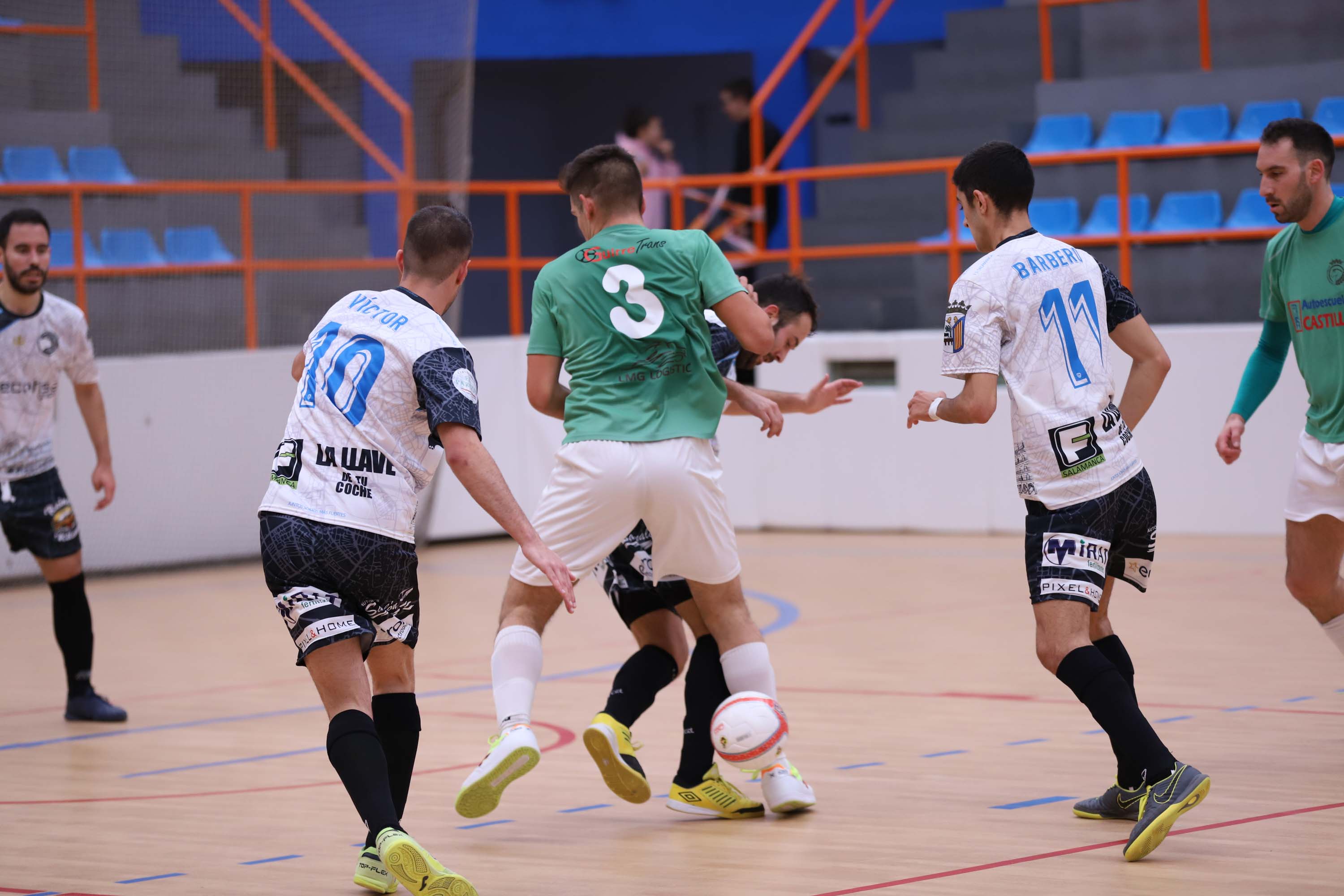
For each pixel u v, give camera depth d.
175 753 14.80
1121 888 9.37
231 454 31.45
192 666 20.14
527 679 11.29
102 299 34.75
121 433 30.03
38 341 16.56
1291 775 12.23
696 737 11.98
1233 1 35.84
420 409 9.75
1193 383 29.22
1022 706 15.64
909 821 11.35
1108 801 11.09
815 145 48.59
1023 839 10.68
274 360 31.92
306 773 13.77
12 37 37.47
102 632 23.30
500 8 45.00
